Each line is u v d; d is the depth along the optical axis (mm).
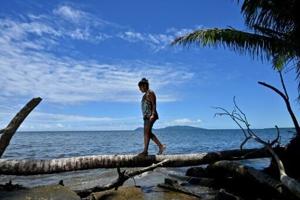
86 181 9523
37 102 6160
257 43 9555
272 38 9547
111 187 6906
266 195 6797
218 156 9055
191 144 42156
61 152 25016
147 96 7844
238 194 7203
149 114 7836
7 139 5945
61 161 7137
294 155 7992
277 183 6422
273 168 8047
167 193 7219
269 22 9406
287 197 6043
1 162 6688
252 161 15070
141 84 7949
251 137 8555
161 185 8008
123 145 40438
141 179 9734
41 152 24672
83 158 7379
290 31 9312
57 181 9672
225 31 9641
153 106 7797
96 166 7449
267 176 6859
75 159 7289
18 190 5531
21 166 6719
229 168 8008
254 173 7164
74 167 7207
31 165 6809
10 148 30188
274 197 6535
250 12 9328
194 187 8102
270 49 9609
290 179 5938
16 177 10516
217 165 8516
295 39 8898
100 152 25438
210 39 9727
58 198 5273
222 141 54250
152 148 29266
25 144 40375
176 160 8266
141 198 6352
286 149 8414
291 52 9219
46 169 6910
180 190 7383
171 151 25875
